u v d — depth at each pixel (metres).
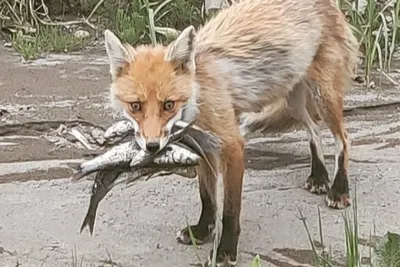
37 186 8.34
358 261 6.10
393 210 7.84
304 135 9.89
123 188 8.27
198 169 7.04
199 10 14.44
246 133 8.50
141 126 6.10
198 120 6.48
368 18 11.99
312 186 8.28
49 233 7.34
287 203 8.03
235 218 6.76
